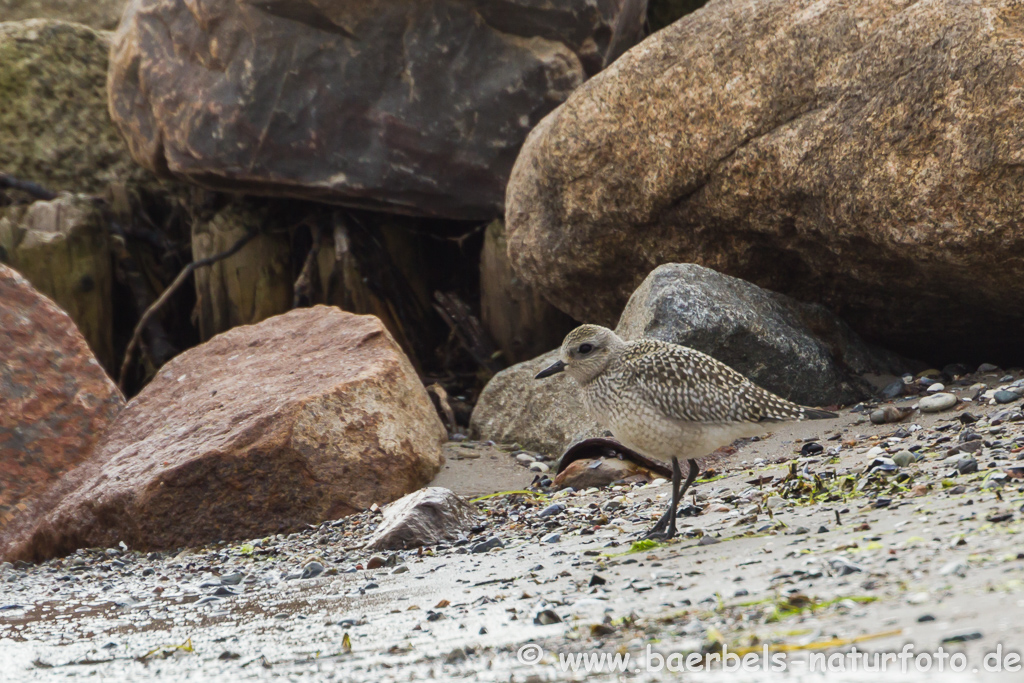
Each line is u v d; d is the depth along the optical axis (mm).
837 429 12383
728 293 13594
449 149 17016
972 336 14188
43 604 9703
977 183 11484
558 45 16844
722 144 13617
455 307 18891
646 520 9750
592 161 14914
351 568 9781
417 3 16375
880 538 6723
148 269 20594
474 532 10656
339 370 13562
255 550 11195
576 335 9383
